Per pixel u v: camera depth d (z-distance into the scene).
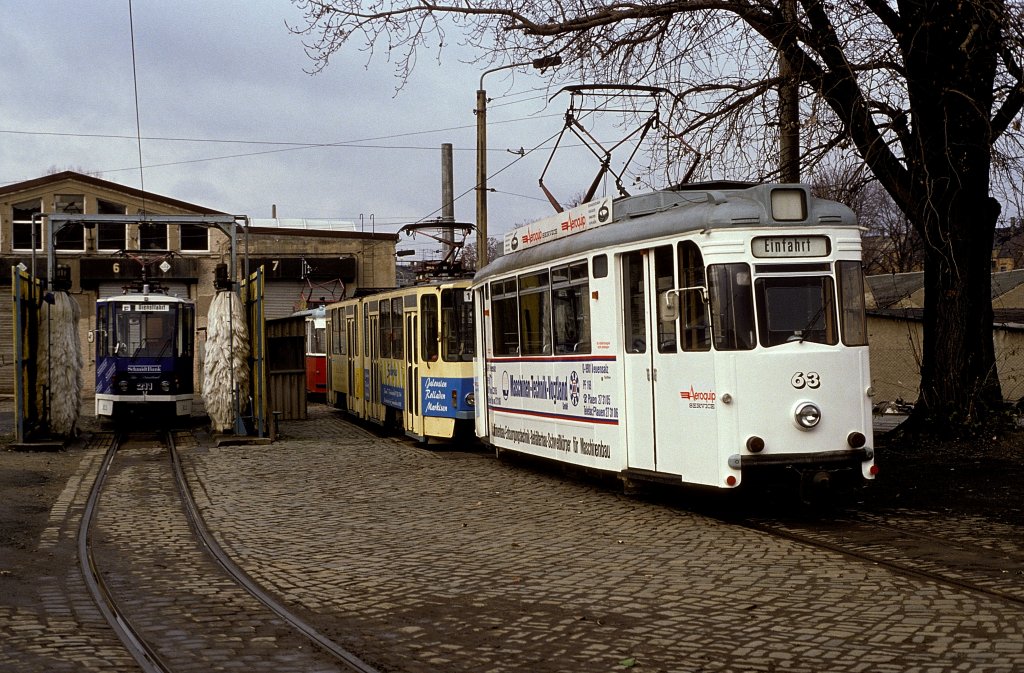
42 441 20.41
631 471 12.11
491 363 16.58
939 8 13.98
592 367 12.90
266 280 42.28
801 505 11.80
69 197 40.12
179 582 8.60
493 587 8.23
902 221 38.38
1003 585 7.76
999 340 30.31
